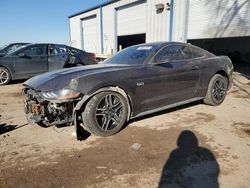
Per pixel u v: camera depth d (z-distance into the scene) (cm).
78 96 329
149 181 253
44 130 397
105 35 1947
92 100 342
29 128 409
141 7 1520
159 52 425
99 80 344
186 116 457
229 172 266
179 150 320
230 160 292
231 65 550
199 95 490
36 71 860
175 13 1271
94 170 276
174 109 502
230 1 1061
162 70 411
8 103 586
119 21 1761
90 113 340
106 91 353
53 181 256
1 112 507
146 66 398
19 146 341
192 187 242
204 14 1164
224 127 400
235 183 247
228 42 2098
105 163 291
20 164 292
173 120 435
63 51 916
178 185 245
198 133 375
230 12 1068
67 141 354
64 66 894
